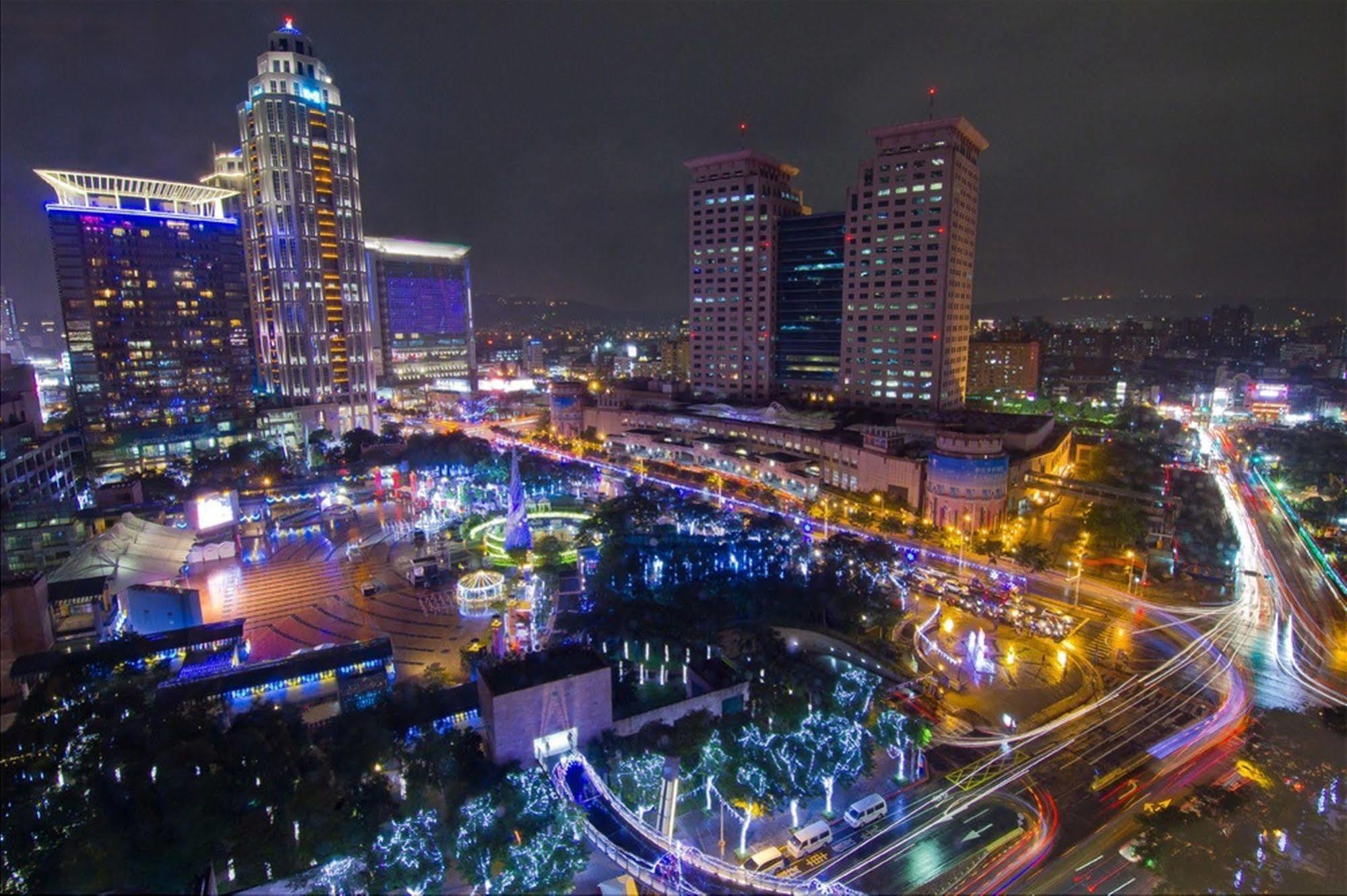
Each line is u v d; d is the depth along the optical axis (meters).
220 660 92.62
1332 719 81.75
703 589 109.25
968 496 145.62
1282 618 110.19
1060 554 137.25
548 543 139.88
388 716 72.56
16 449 161.62
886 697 85.00
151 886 55.66
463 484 178.50
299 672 84.06
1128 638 104.06
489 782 65.81
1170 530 145.38
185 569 126.31
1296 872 56.22
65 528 131.12
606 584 110.62
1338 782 70.06
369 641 90.94
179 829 57.03
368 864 58.25
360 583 128.88
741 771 68.25
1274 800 66.75
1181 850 58.88
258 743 65.81
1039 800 70.06
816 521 157.50
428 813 61.47
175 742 66.44
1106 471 182.38
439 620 112.88
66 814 61.16
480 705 73.62
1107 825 66.25
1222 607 114.56
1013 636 104.50
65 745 69.50
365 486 189.00
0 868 56.19
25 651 94.50
